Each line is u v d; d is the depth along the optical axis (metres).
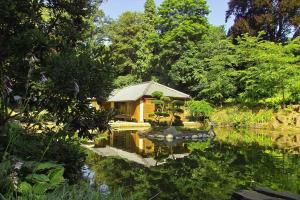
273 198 6.81
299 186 8.16
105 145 15.60
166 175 9.18
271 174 9.52
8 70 6.00
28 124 6.17
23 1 5.95
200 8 39.62
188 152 14.10
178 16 39.06
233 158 12.40
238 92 32.06
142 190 7.50
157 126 25.16
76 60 5.36
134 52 45.41
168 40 38.97
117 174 8.95
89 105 6.07
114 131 23.67
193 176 9.19
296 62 28.38
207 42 35.66
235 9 36.56
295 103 27.59
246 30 33.81
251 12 35.31
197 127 27.23
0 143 5.26
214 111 30.88
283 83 26.98
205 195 7.33
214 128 26.75
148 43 41.88
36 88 5.93
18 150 5.25
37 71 5.74
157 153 13.72
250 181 8.67
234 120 28.38
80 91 5.38
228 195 7.33
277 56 27.06
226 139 19.36
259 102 28.80
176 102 28.20
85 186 4.03
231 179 8.88
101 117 6.09
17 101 5.61
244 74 30.38
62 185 4.31
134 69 44.50
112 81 5.73
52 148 5.67
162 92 28.61
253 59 29.17
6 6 5.50
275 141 18.25
